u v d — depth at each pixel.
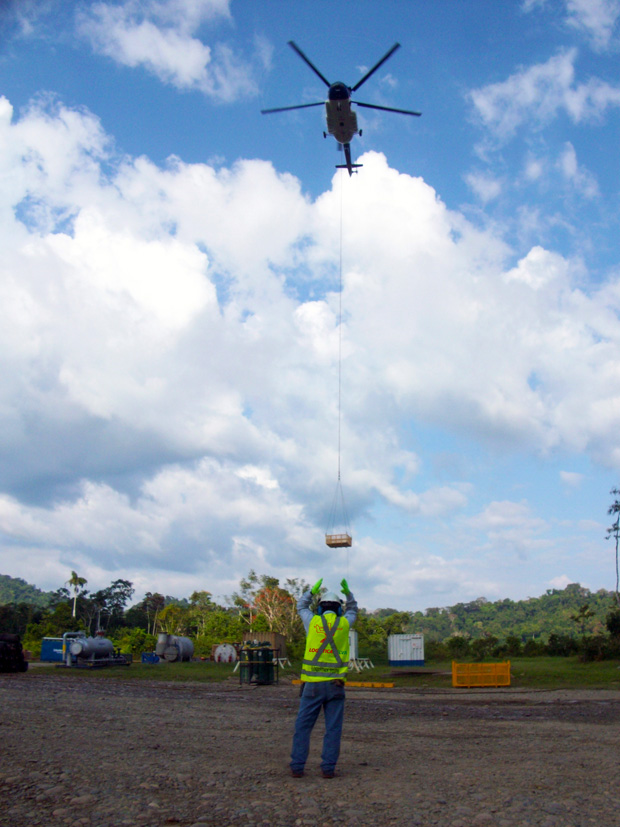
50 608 99.69
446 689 21.11
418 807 4.89
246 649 21.50
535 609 165.62
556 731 10.21
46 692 15.41
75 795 4.98
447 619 173.62
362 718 12.02
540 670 27.08
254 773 6.05
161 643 34.94
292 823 4.48
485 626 161.12
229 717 11.22
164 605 101.88
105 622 99.69
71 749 6.94
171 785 5.45
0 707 11.26
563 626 136.00
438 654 44.59
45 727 8.63
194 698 15.42
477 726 10.90
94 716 10.42
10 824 4.26
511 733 9.92
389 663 34.50
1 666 24.00
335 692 6.01
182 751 7.18
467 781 5.87
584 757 7.43
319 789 5.42
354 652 30.56
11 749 6.74
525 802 5.07
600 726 11.05
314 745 8.12
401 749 7.96
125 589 102.19
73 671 25.95
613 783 5.86
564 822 4.53
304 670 6.11
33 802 4.76
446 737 9.35
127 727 9.14
